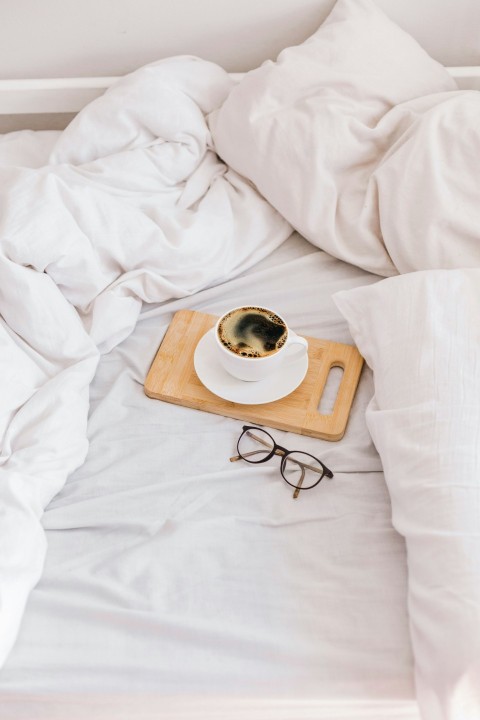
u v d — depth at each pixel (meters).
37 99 1.20
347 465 0.81
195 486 0.80
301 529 0.76
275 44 1.22
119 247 0.94
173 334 0.94
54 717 0.70
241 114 1.05
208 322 0.95
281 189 1.02
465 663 0.60
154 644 0.68
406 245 0.95
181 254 0.96
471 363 0.77
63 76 1.24
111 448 0.84
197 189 1.07
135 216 0.96
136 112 1.04
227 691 0.67
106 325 0.91
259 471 0.81
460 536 0.66
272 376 0.87
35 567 0.72
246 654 0.67
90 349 0.88
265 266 1.04
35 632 0.69
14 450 0.81
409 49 1.09
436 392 0.75
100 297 0.92
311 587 0.72
